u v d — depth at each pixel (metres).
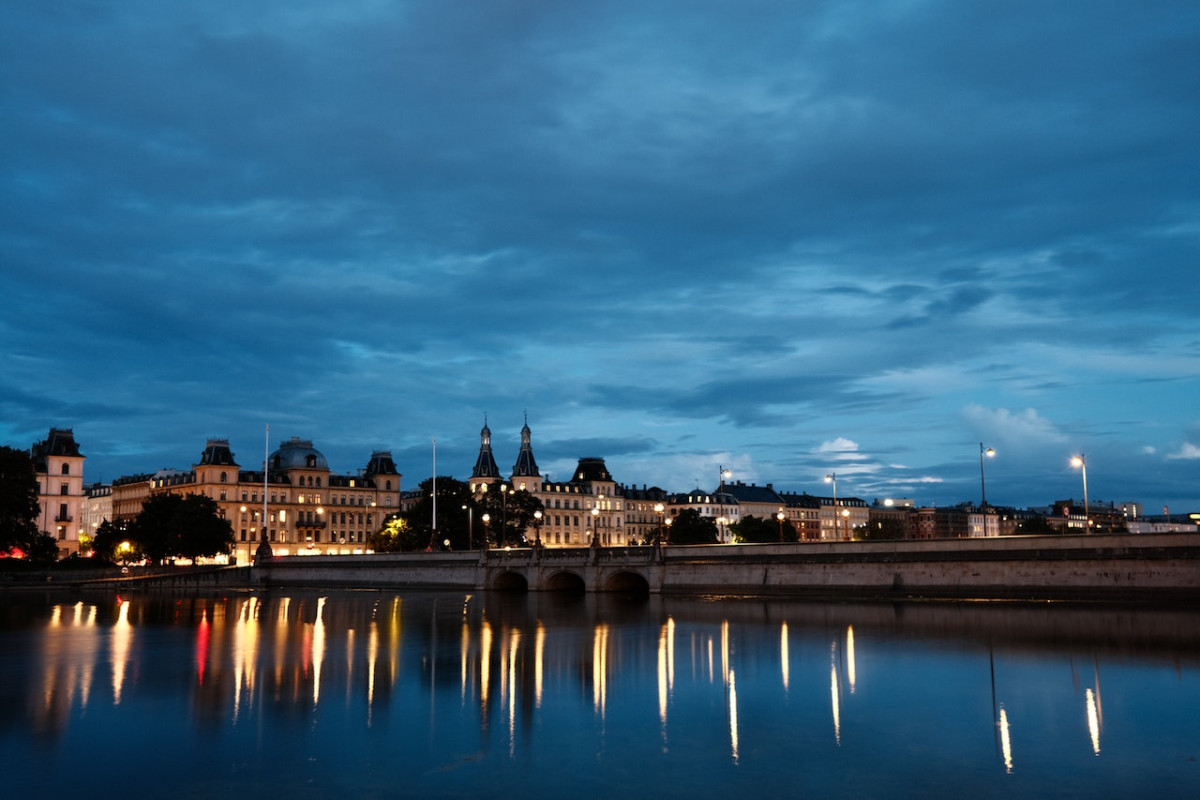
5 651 66.62
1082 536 85.88
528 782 32.44
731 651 61.62
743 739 37.97
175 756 35.88
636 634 72.88
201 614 100.94
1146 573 82.00
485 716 42.34
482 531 198.50
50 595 142.00
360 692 48.47
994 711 42.47
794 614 85.94
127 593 147.62
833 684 49.28
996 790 31.45
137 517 189.25
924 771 33.53
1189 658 55.09
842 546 102.38
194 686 50.66
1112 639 62.84
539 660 59.25
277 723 41.22
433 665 57.69
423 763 34.75
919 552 95.88
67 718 42.53
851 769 33.78
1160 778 32.59
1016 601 88.69
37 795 31.56
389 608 106.69
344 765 34.56
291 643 70.44
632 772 33.53
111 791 31.92
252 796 31.27
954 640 64.25
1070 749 36.25
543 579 134.12
